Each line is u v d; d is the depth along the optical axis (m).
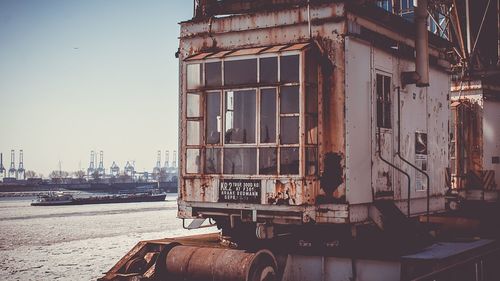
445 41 11.91
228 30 9.20
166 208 76.62
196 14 10.12
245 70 8.50
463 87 14.89
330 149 8.13
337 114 8.10
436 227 11.01
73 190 161.62
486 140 14.57
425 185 10.62
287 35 8.62
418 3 9.70
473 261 8.88
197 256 8.49
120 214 62.22
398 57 9.77
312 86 8.20
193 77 9.10
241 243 9.05
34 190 159.88
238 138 8.76
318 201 8.12
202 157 8.89
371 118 8.69
